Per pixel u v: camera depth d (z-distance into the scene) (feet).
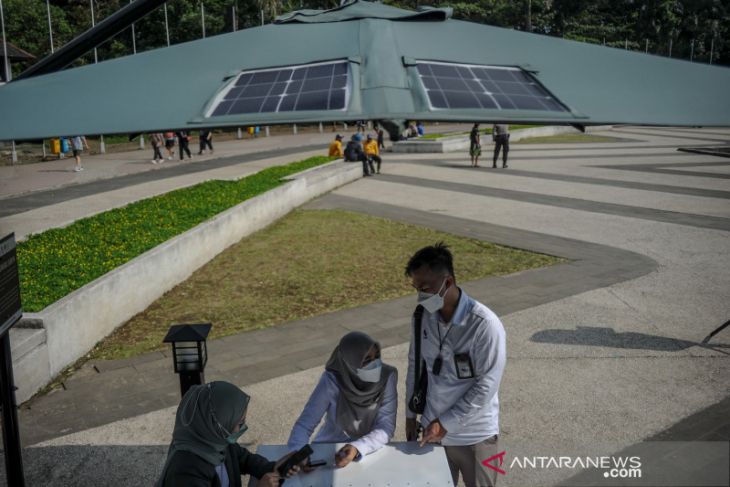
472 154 74.69
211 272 31.60
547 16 202.59
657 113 7.62
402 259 33.40
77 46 11.48
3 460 14.69
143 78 9.03
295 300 26.94
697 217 42.60
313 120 6.88
